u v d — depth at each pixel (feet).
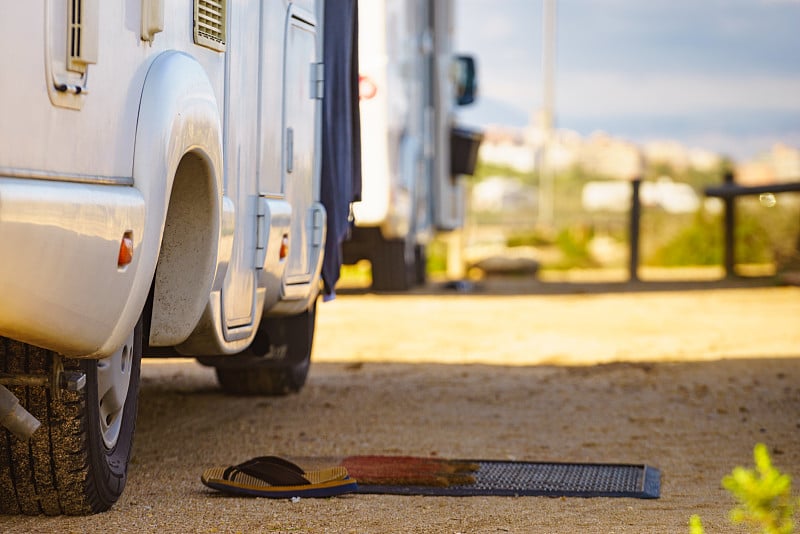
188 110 15.99
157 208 15.08
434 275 90.68
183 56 16.57
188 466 21.12
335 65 25.96
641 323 50.14
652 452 23.48
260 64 20.93
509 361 37.58
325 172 25.48
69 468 15.89
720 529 16.98
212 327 18.93
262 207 20.92
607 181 374.02
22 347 15.16
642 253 106.22
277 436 24.35
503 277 85.30
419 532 16.65
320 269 25.03
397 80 51.06
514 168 400.67
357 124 27.86
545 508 18.33
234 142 19.48
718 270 95.50
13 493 16.16
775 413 28.19
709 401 29.73
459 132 69.05
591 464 21.94
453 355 39.01
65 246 13.07
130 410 17.75
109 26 14.28
